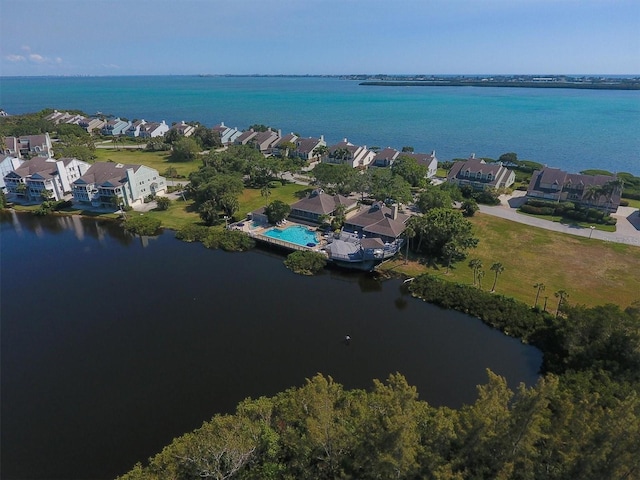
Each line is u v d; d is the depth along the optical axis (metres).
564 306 51.38
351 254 72.50
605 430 25.11
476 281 66.12
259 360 51.12
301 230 88.19
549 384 27.03
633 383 39.41
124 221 95.44
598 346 43.69
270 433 35.09
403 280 69.38
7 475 37.19
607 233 83.00
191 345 54.12
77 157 142.62
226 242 82.94
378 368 49.44
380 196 98.31
